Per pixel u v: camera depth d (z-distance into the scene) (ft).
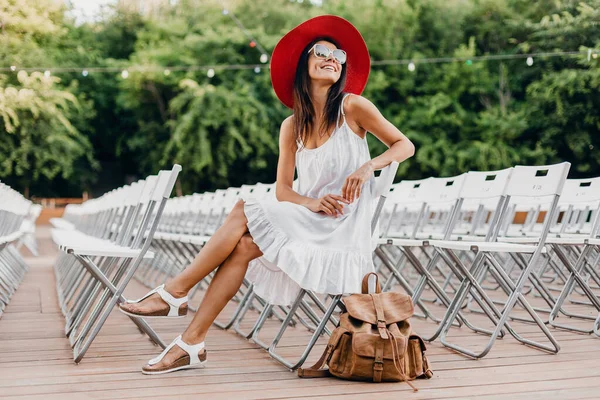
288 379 8.41
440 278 21.65
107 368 8.93
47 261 29.01
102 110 74.08
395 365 8.09
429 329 12.34
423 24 65.31
